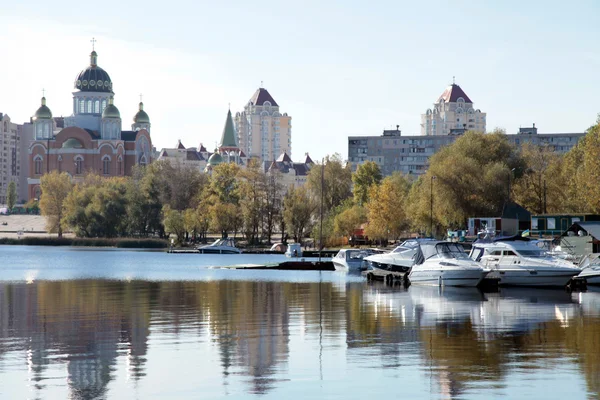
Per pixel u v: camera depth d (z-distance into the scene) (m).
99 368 33.00
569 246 81.50
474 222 114.62
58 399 28.50
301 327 43.81
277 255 146.62
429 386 29.83
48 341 39.28
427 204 122.12
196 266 110.38
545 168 139.88
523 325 44.19
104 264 116.56
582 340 38.81
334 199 167.25
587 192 102.06
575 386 29.61
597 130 105.50
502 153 128.75
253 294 64.31
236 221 163.75
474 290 67.88
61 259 131.50
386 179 146.62
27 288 72.06
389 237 143.62
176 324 45.19
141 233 185.12
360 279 83.06
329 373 31.95
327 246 150.12
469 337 39.91
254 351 36.50
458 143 129.62
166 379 31.16
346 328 43.38
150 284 76.69
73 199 190.12
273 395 28.91
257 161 168.75
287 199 156.75
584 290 67.25
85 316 49.16
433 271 70.69
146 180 187.75
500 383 30.11
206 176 191.50
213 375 31.78
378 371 32.22
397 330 42.50
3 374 31.91
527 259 70.38
